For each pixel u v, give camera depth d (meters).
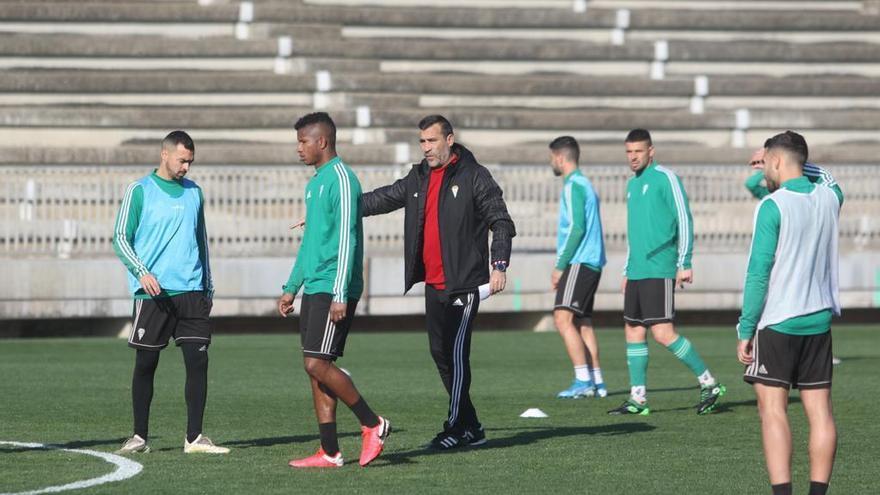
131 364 42.91
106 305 53.91
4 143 72.75
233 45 79.56
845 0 91.94
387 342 52.91
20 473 21.62
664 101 82.25
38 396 33.72
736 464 23.06
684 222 30.31
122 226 23.59
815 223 18.48
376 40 81.62
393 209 24.69
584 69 83.88
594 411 31.11
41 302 53.19
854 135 81.75
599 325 61.16
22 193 53.66
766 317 18.47
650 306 30.48
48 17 78.81
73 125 73.50
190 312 23.94
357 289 22.17
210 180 55.72
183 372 40.53
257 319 57.81
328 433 22.39
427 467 22.52
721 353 47.88
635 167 31.06
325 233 21.94
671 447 25.09
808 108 83.00
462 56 82.31
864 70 86.75
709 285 59.53
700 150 76.75
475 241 23.75
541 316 59.78
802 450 24.97
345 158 72.00
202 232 24.22
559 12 85.62
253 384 37.03
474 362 44.53
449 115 76.56
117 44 78.19
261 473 21.77
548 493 20.16
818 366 18.64
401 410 31.11
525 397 34.16
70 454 23.78
